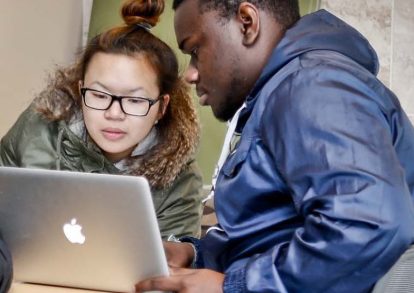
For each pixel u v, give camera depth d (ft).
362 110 2.80
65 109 5.07
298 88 2.92
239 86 3.45
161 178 5.08
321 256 2.62
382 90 3.10
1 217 3.41
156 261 3.23
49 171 3.17
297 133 2.82
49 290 3.57
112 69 4.64
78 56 5.23
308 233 2.70
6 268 3.35
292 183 2.83
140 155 5.10
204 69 3.50
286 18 3.44
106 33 4.81
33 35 7.17
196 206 5.39
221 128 7.05
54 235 3.38
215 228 3.41
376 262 2.59
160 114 5.00
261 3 3.37
